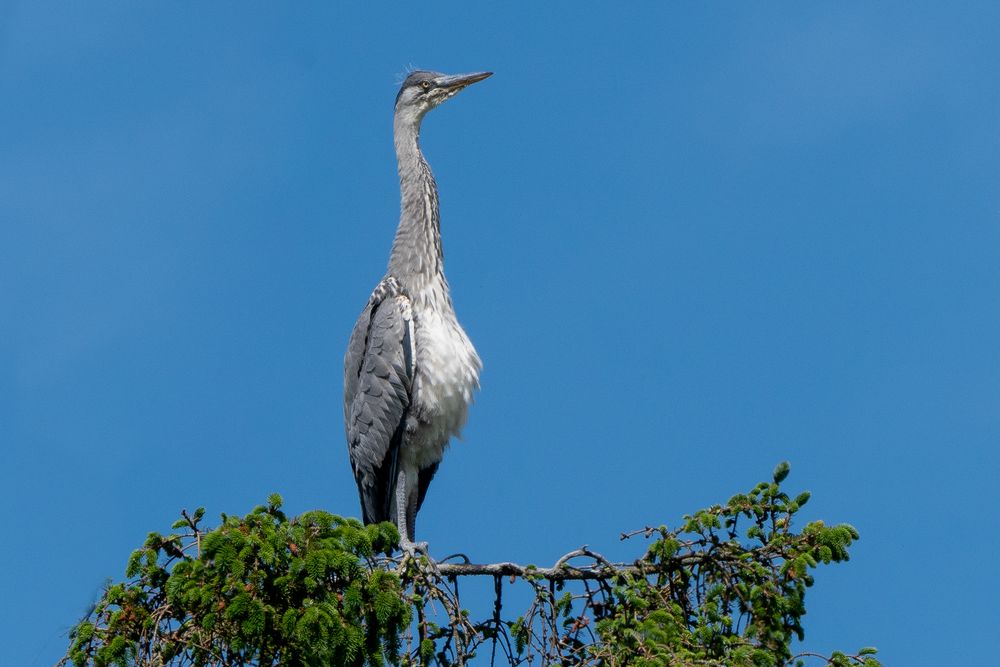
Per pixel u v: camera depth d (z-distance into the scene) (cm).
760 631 1116
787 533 1160
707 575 1163
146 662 986
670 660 1002
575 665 1081
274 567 1040
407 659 1074
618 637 1059
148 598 1041
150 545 1048
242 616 987
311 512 1058
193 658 1002
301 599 1042
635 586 1140
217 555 1004
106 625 1030
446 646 1117
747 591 1139
